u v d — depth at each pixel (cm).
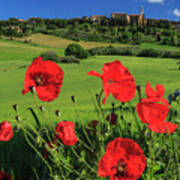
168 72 2695
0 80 2586
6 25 12250
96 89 1553
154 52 5466
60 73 121
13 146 226
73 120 301
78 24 13988
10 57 5891
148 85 136
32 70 121
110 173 110
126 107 228
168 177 154
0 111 620
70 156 177
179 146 170
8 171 187
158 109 117
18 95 1580
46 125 215
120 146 111
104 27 13300
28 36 10269
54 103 720
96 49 6075
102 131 180
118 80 115
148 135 168
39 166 187
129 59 4831
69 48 4494
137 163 111
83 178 154
